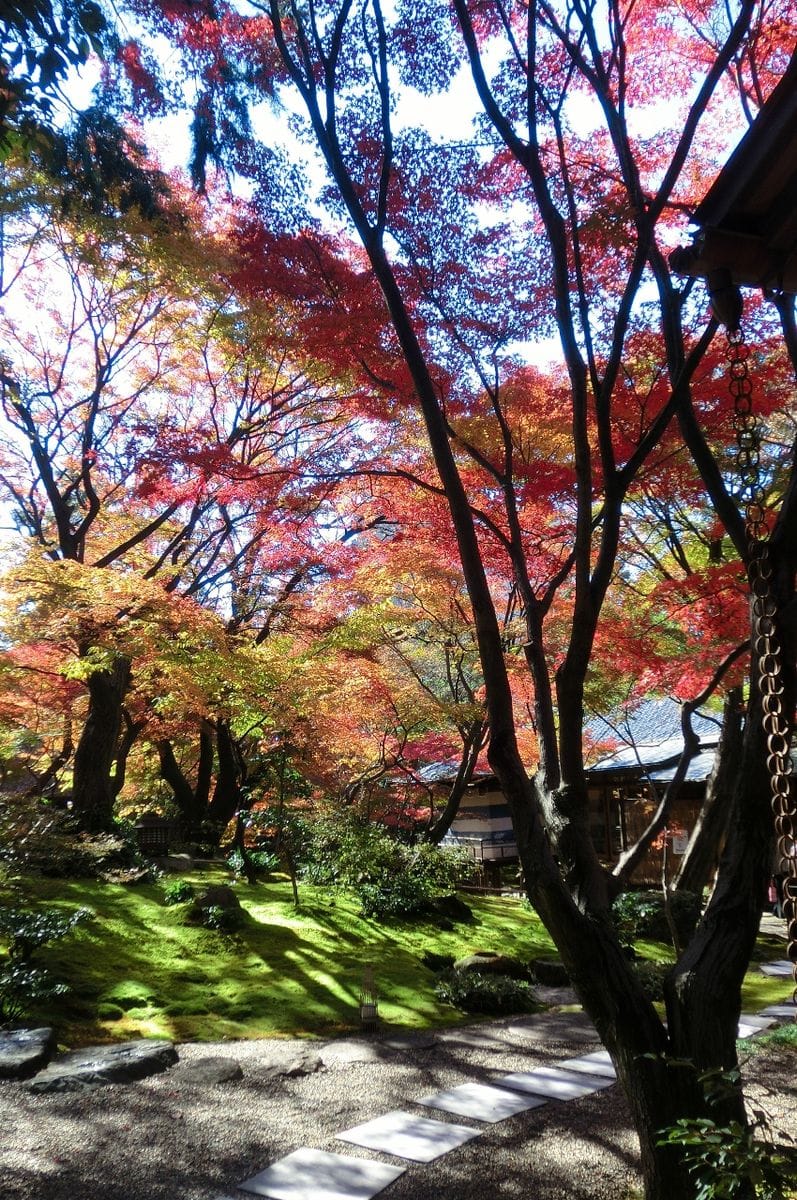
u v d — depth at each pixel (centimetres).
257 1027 802
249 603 1530
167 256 905
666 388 725
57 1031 730
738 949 367
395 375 665
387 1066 703
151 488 821
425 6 543
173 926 1011
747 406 288
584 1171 506
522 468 801
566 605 1016
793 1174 273
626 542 1023
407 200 618
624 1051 372
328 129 462
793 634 273
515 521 532
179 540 1459
